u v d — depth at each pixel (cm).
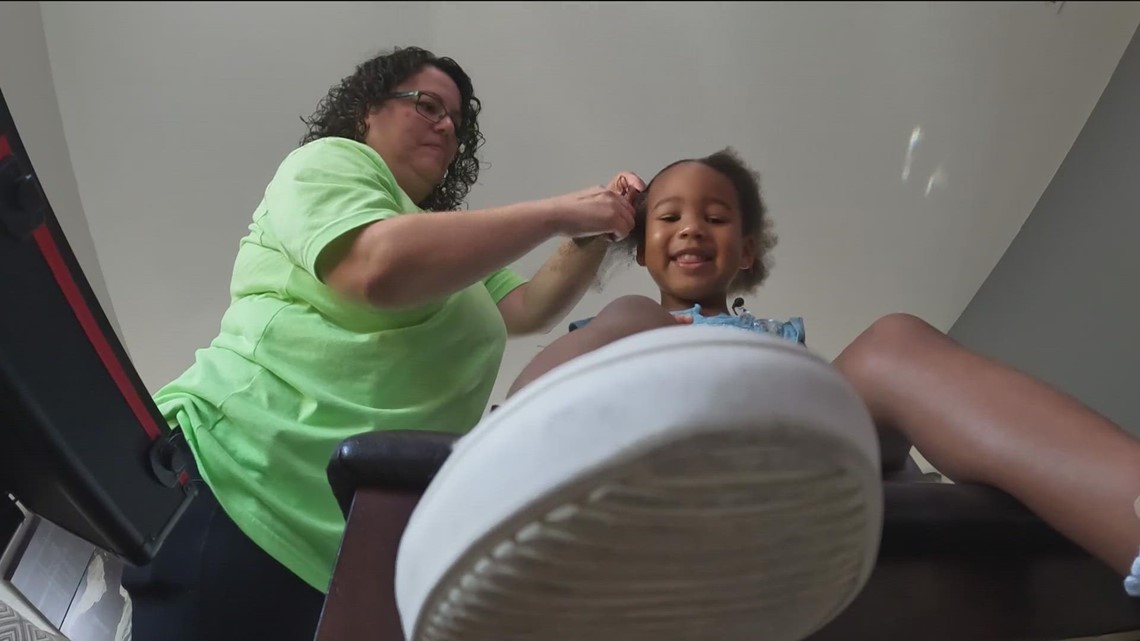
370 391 88
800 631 50
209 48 151
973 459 63
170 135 156
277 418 84
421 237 80
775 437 34
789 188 171
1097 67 151
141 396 70
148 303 163
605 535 37
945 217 169
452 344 95
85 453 64
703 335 38
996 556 62
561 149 170
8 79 140
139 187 157
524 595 41
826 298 177
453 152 120
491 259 83
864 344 77
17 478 66
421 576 42
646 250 124
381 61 117
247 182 161
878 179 170
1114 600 63
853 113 167
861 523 41
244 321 92
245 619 79
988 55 158
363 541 54
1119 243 131
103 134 153
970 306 168
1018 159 161
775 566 41
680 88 166
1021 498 60
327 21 154
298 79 157
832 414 36
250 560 80
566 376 39
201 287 165
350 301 87
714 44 161
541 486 36
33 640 104
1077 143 152
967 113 163
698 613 44
